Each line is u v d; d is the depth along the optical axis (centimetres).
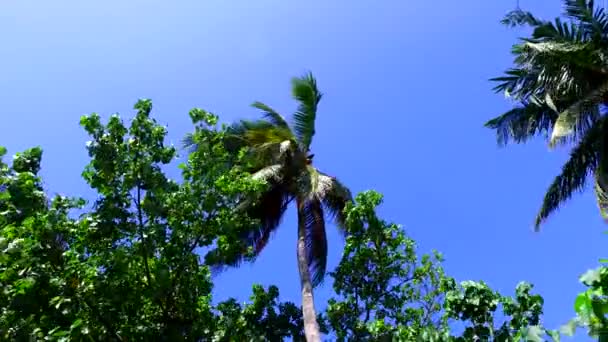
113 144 1067
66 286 945
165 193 1094
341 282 1452
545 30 1652
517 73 1722
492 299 665
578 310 293
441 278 1372
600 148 1620
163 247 1098
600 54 1571
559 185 1695
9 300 862
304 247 1529
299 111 1755
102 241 1065
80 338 906
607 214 1587
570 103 1675
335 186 1622
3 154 891
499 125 1814
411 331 871
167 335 1043
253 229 1579
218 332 1152
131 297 1017
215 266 1391
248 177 1262
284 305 1511
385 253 1442
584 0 1623
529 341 341
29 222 916
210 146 1203
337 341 1366
